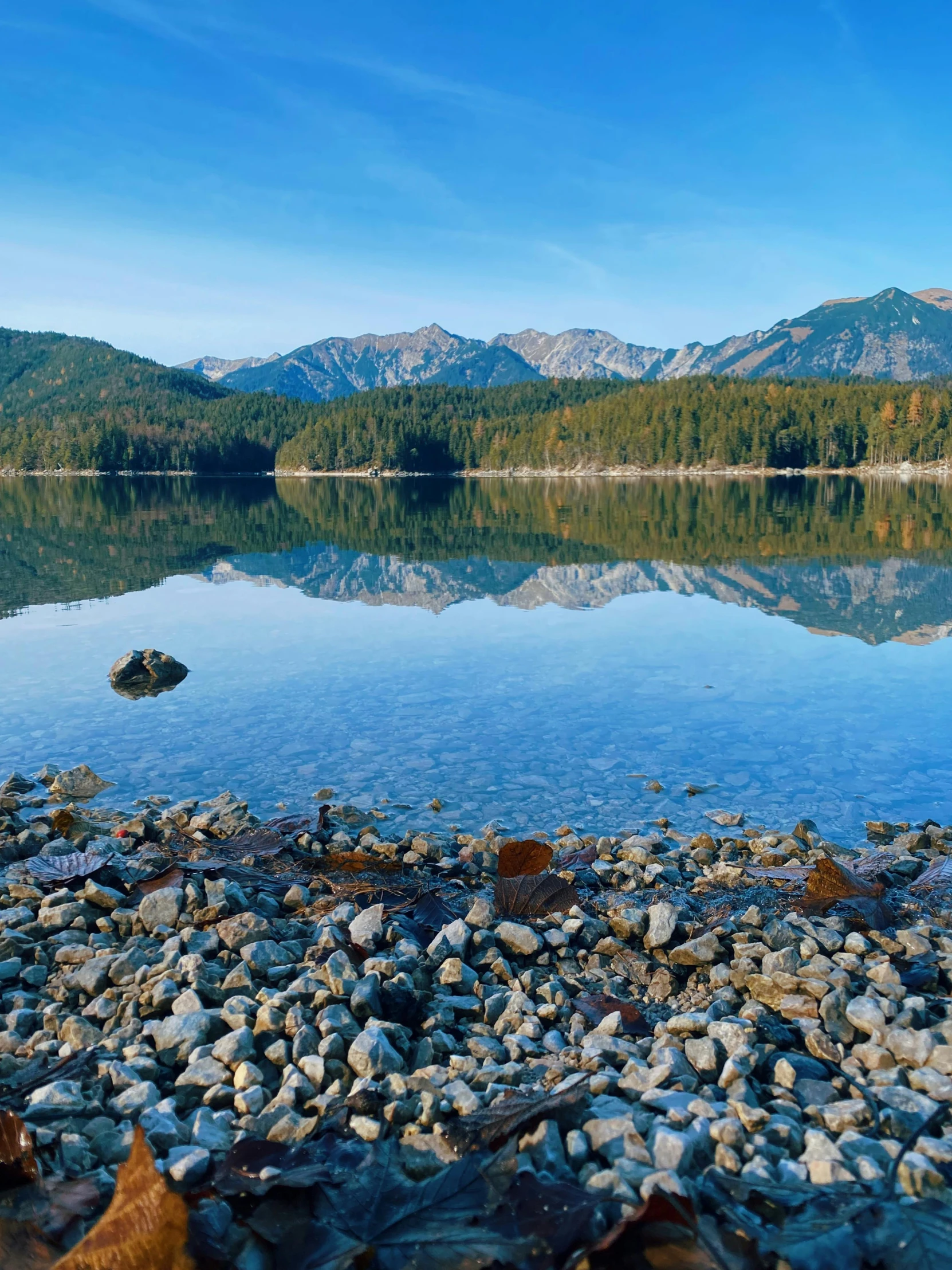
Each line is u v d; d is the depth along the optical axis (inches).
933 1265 110.2
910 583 840.3
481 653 573.9
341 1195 122.3
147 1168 109.9
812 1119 150.8
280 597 820.0
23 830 315.3
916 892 262.2
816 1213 121.2
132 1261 104.1
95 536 1494.8
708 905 255.6
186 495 3412.9
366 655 570.3
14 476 6865.2
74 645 609.0
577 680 502.9
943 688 476.4
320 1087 158.6
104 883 261.0
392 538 1416.1
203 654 576.7
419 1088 155.6
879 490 3464.6
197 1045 170.6
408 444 7746.1
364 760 386.6
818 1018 187.0
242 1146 133.7
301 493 3661.4
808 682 492.7
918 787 350.3
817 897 254.4
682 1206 106.3
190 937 217.6
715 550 1163.9
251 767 380.2
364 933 221.6
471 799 344.8
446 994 202.4
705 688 483.5
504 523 1744.6
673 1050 168.2
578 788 354.6
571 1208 115.0
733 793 347.9
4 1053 170.9
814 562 1005.8
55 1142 135.9
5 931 219.8
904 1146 132.6
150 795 350.9
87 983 195.8
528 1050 175.5
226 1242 113.9
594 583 872.9
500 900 250.1
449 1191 122.5
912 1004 187.3
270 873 275.1
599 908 254.4
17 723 440.5
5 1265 109.7
